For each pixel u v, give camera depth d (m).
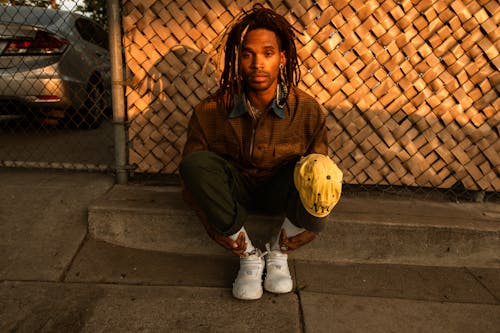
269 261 1.62
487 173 2.06
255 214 1.85
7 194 2.03
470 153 2.04
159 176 2.37
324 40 1.96
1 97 2.95
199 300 1.50
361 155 2.09
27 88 2.97
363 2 1.90
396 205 2.05
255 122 1.50
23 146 3.15
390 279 1.72
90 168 2.26
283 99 1.50
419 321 1.43
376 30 1.93
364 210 1.96
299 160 1.48
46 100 3.04
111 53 2.02
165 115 2.10
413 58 1.95
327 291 1.61
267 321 1.39
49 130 3.79
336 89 2.02
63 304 1.44
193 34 1.99
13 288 1.53
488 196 2.23
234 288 1.52
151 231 1.88
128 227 1.88
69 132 3.71
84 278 1.64
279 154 1.55
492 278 1.76
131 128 2.13
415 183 2.10
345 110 2.04
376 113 2.04
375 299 1.56
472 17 1.87
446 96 1.99
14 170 2.40
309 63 1.99
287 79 1.52
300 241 1.55
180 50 2.01
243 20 1.39
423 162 2.07
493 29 1.88
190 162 1.38
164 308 1.45
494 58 1.91
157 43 2.01
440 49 1.93
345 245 1.86
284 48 1.47
